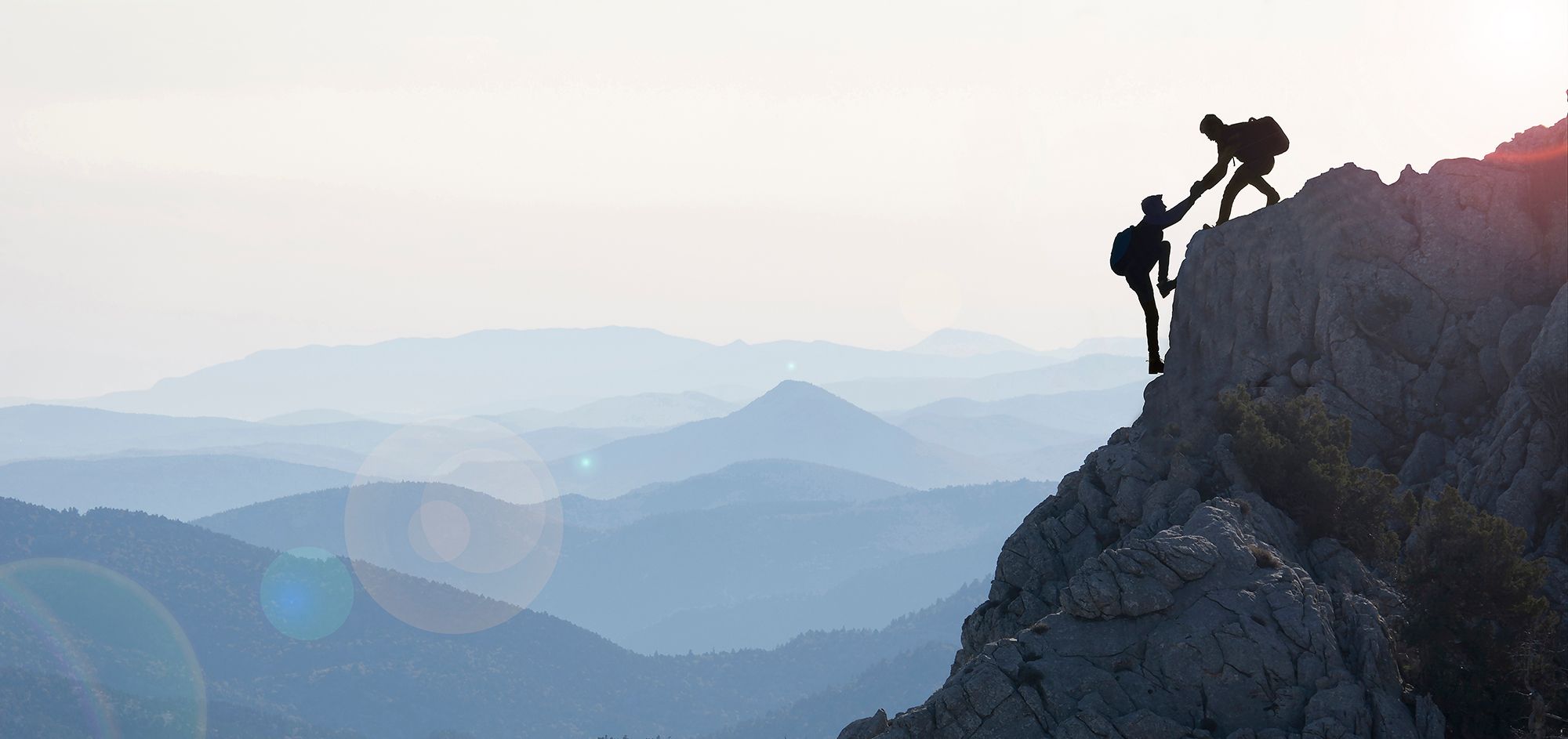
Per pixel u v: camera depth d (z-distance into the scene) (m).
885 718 29.52
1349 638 28.11
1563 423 34.84
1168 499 36.34
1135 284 28.67
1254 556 29.34
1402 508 34.81
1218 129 32.50
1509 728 27.62
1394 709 26.48
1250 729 25.92
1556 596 31.94
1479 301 39.44
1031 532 39.03
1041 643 27.84
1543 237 39.28
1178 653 27.03
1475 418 38.41
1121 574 28.19
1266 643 27.02
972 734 26.73
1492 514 35.06
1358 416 39.47
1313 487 34.62
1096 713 26.16
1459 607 29.36
